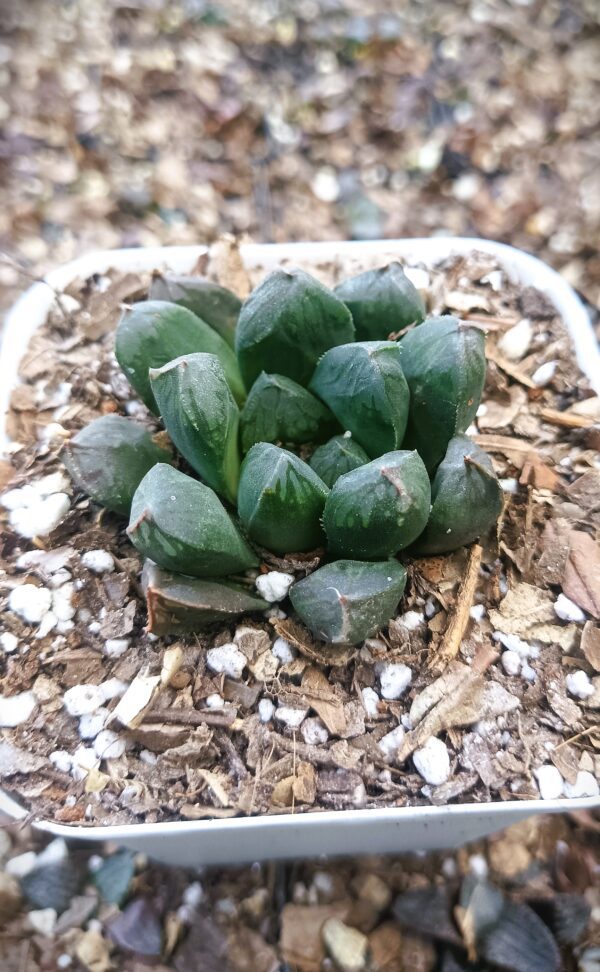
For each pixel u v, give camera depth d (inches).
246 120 8.2
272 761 3.2
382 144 8.2
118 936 3.6
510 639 3.5
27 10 8.9
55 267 7.2
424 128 8.3
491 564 3.7
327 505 3.1
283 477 3.0
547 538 3.8
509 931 3.6
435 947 3.6
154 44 8.8
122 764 3.2
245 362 3.6
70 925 3.6
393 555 3.5
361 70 8.6
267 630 3.4
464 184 7.9
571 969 3.6
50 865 3.7
